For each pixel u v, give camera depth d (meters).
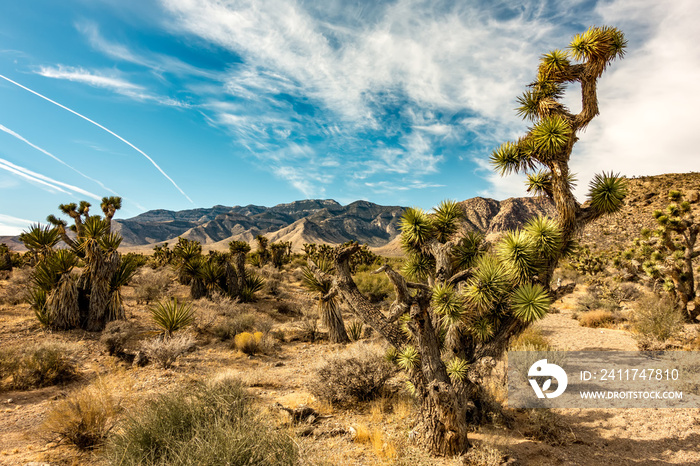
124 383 7.25
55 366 7.56
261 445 3.71
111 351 9.15
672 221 14.03
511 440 5.36
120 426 4.73
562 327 13.84
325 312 12.00
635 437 5.45
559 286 5.20
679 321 11.25
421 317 4.95
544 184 5.93
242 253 17.62
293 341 11.97
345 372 6.64
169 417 4.40
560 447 5.14
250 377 7.70
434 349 5.04
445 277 5.82
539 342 9.90
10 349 7.80
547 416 5.79
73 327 10.38
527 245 5.07
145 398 6.33
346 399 6.56
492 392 6.75
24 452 4.57
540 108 6.03
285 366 9.14
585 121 5.67
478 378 4.86
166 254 31.12
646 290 18.89
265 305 16.73
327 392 6.50
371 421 5.83
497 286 4.94
